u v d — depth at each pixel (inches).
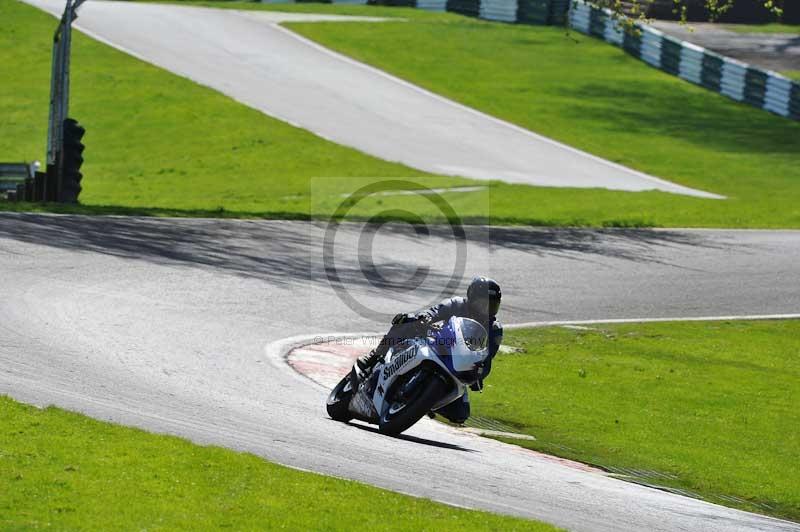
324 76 6555.1
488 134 5708.7
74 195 3604.8
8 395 1195.3
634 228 3794.3
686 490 1373.0
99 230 2716.5
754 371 2149.4
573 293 2709.2
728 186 5078.7
